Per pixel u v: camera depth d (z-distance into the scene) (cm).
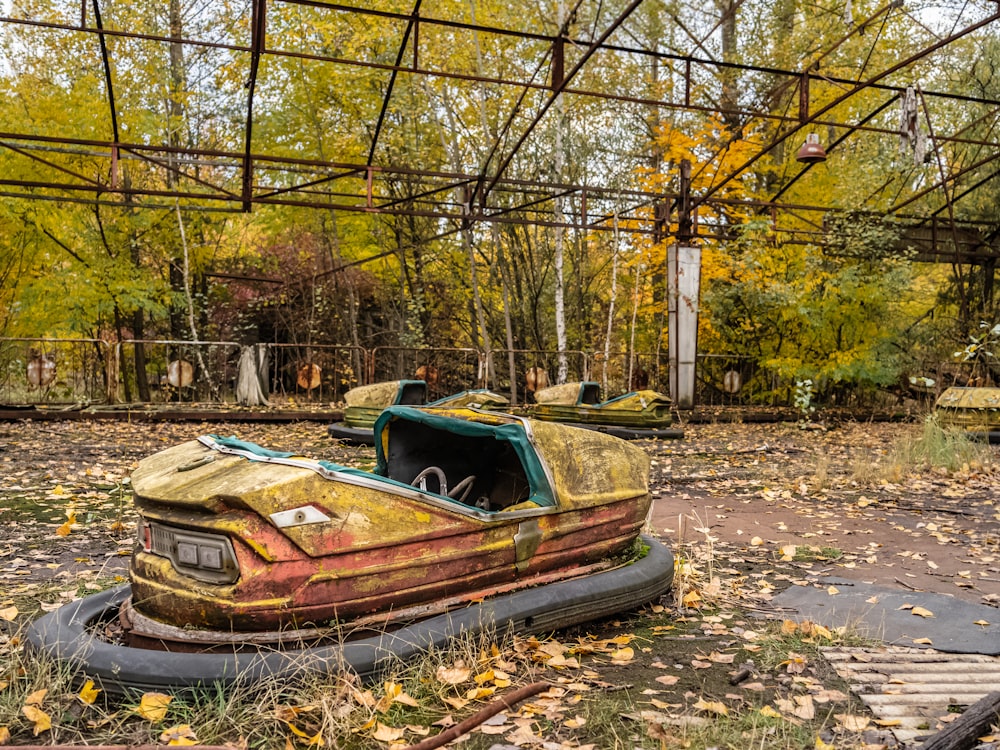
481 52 1648
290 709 280
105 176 1593
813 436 1364
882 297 1666
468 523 352
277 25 1593
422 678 312
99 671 287
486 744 271
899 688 320
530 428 398
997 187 1775
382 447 455
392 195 1828
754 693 319
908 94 1116
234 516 300
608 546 420
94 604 348
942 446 1002
